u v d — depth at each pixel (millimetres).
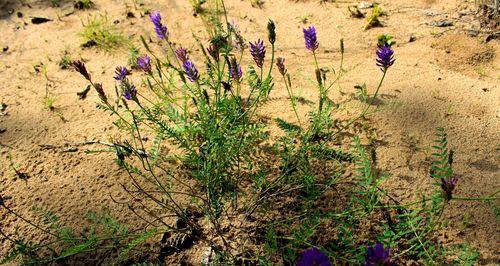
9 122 537
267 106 524
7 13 751
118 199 437
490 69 544
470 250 354
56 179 463
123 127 472
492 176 420
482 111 487
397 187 418
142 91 564
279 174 441
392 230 375
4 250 400
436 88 522
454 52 574
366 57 590
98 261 388
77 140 506
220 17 701
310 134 454
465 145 451
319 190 417
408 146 457
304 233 353
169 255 388
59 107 554
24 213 432
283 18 689
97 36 678
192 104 533
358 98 519
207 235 400
